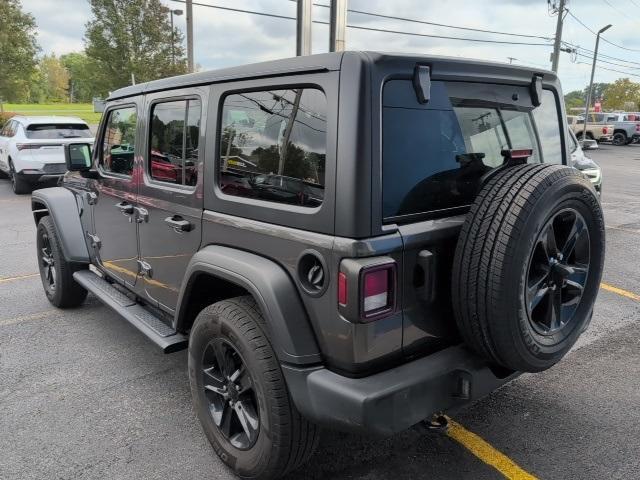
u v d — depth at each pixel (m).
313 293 2.14
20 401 3.42
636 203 11.38
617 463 2.75
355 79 1.98
